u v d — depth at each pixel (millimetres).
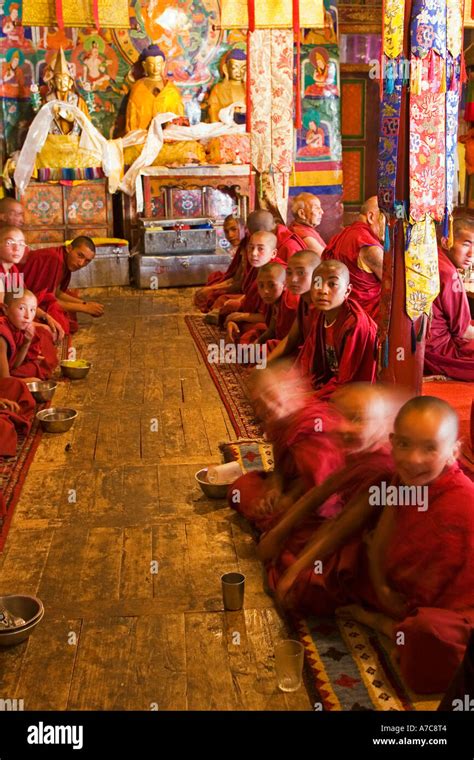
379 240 7145
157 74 12383
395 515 3328
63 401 6523
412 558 3244
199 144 12297
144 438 5734
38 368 6863
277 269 6766
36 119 11422
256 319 7906
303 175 12828
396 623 3414
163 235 10961
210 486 4758
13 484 4945
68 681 3252
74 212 11703
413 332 5301
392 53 4984
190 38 12719
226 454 5332
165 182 11867
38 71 12148
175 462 5328
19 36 12000
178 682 3242
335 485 3686
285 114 9453
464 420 5652
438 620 3033
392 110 5051
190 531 4422
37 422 6000
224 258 11156
